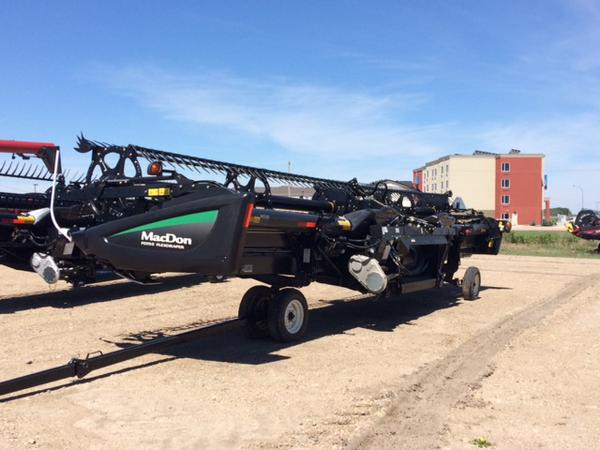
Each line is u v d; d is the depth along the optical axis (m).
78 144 7.26
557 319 8.37
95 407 4.47
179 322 7.92
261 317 6.89
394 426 4.14
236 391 4.89
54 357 5.95
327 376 5.36
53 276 8.13
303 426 4.12
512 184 80.56
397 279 7.58
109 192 6.70
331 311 8.98
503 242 30.06
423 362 5.89
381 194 9.44
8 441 3.80
